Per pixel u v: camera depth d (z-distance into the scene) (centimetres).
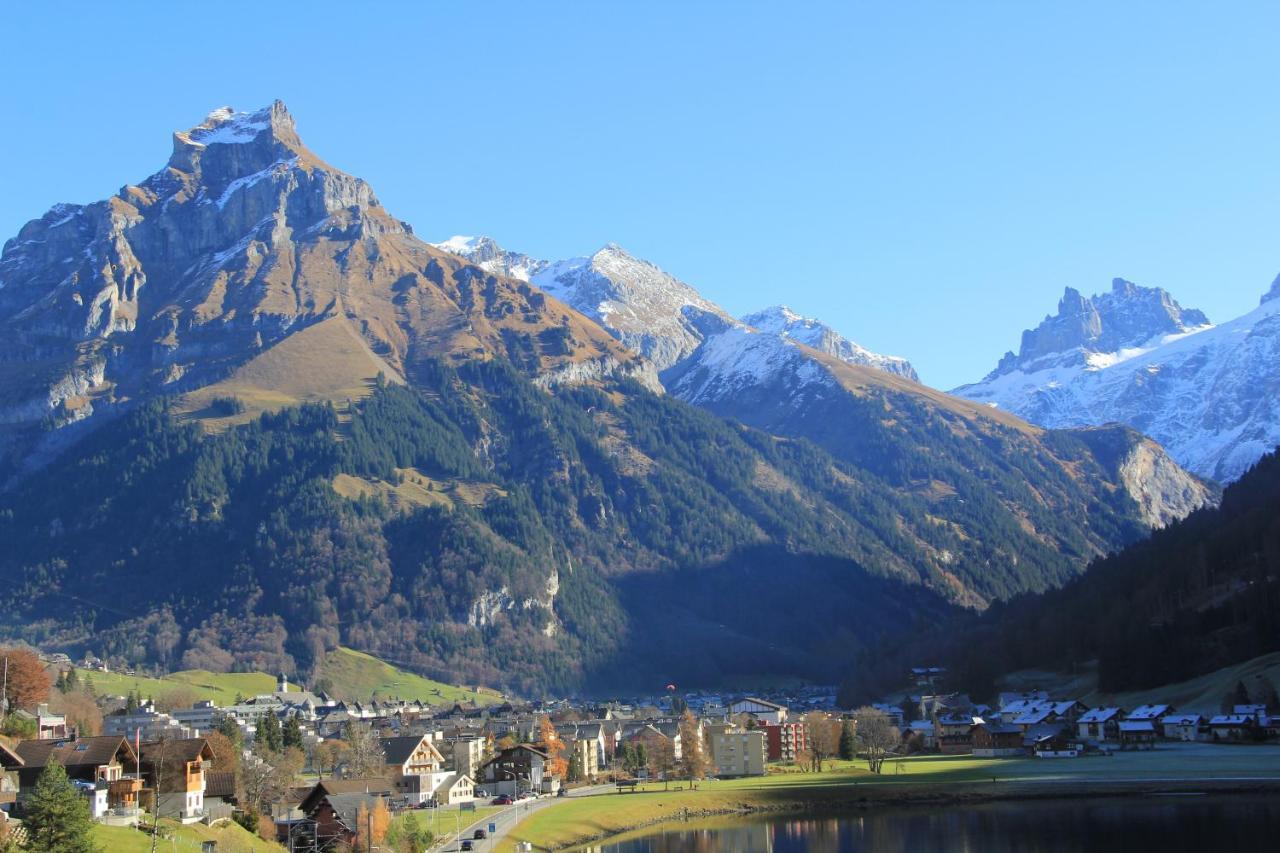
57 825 17238
